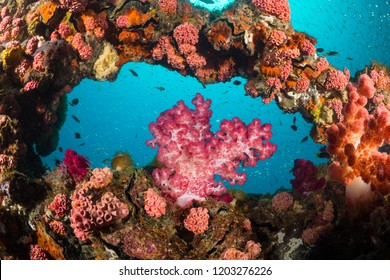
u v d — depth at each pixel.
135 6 1.85
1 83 1.65
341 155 1.10
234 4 1.94
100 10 1.84
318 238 1.05
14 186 1.27
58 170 1.34
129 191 1.16
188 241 1.18
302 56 1.82
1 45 1.75
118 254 1.09
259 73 1.87
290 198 1.21
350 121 1.11
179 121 1.14
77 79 1.84
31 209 1.28
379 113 1.09
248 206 1.31
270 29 1.80
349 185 1.10
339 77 1.82
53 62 1.65
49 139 2.09
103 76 1.89
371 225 1.02
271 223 1.19
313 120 1.92
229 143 1.16
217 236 1.13
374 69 1.96
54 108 1.83
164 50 1.94
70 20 1.80
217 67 2.03
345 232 1.06
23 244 1.28
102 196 1.09
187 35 1.85
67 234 1.19
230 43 1.84
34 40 1.70
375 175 1.08
